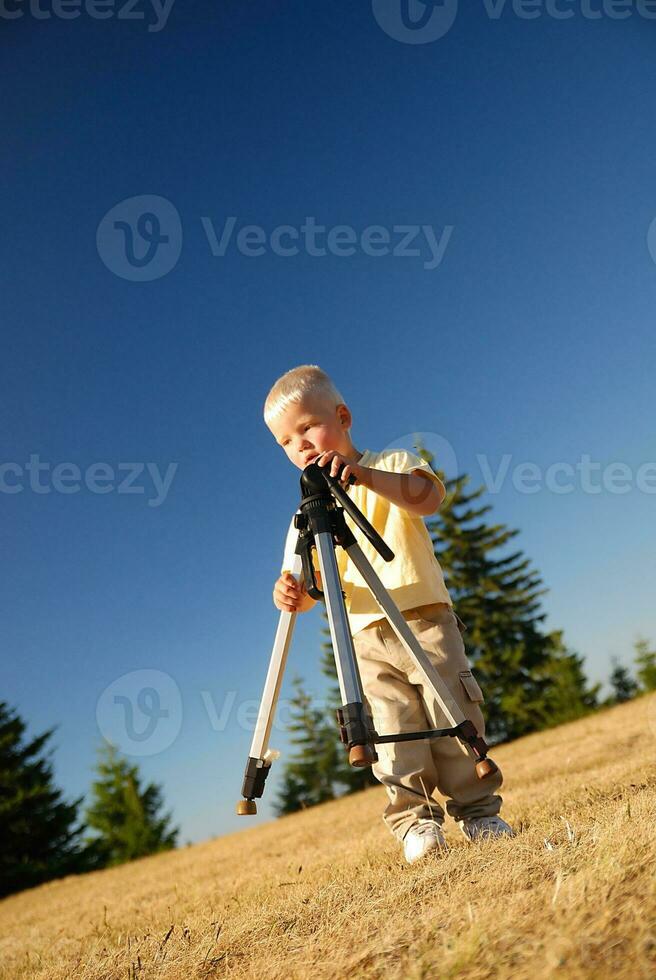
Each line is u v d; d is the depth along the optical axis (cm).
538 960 99
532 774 541
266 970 143
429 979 107
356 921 158
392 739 192
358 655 251
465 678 240
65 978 201
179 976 163
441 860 194
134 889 582
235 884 359
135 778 3133
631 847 138
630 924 102
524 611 2939
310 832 668
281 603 233
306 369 264
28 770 2630
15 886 2512
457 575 2947
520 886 142
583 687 2903
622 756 528
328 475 209
